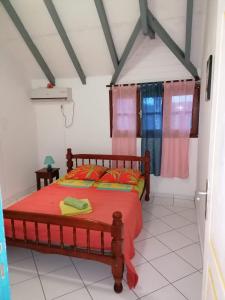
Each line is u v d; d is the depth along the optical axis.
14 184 4.09
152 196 4.18
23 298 2.00
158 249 2.66
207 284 1.23
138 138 4.13
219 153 1.04
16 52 3.97
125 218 2.39
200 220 2.89
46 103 4.55
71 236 2.15
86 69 4.10
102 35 3.43
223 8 1.04
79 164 4.53
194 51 3.48
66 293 2.05
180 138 3.79
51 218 2.07
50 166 4.25
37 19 3.31
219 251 0.99
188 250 2.63
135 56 3.84
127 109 4.00
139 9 2.98
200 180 3.12
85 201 2.60
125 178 3.47
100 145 4.40
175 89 3.69
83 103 4.35
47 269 2.36
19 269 2.36
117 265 1.98
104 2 2.95
